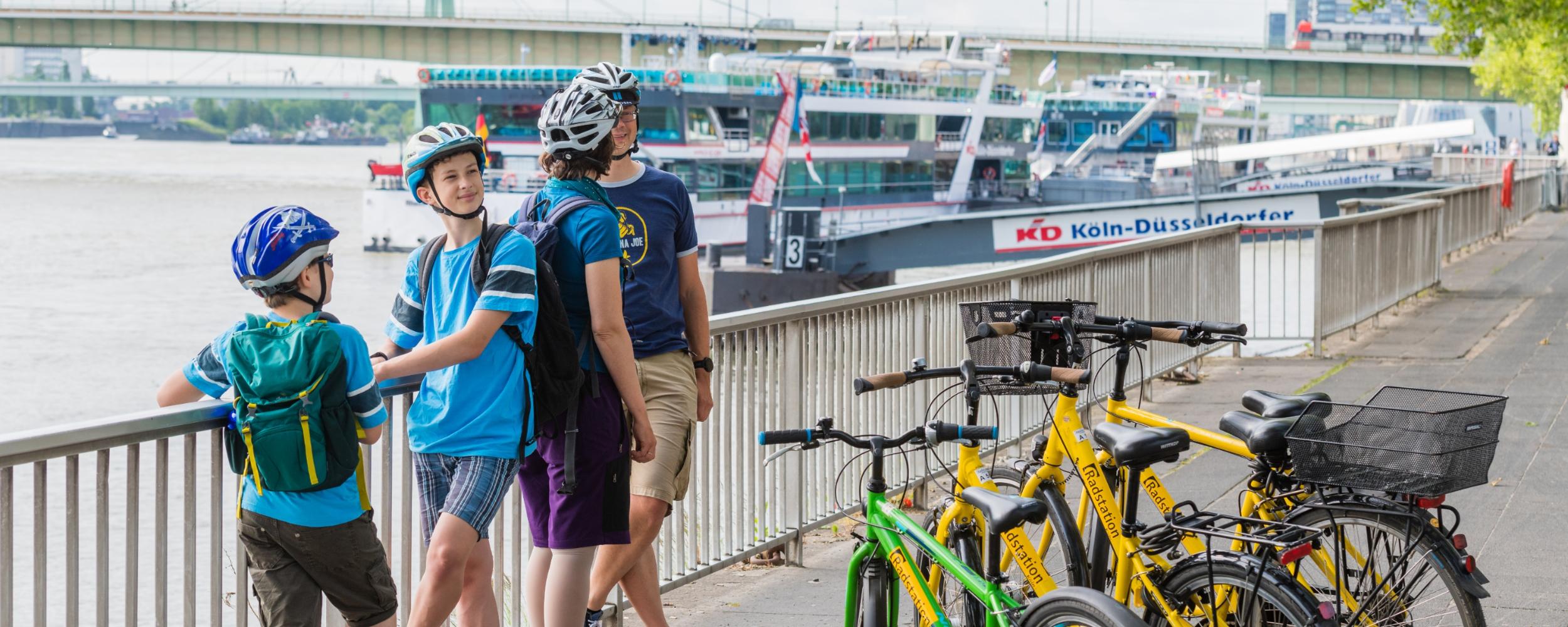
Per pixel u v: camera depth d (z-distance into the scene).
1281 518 3.99
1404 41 86.94
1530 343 11.87
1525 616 5.04
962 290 7.08
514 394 3.62
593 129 3.90
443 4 77.44
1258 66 84.50
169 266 47.16
